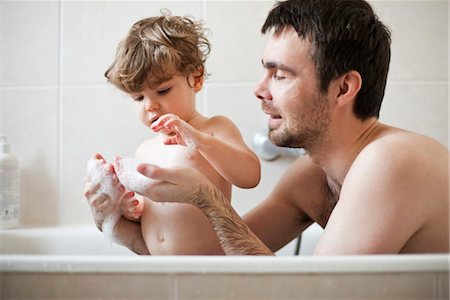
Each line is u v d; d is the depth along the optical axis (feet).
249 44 4.72
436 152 2.67
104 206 3.11
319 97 2.83
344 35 2.76
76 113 4.79
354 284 2.16
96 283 2.21
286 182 3.67
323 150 3.00
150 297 2.19
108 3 4.77
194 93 3.43
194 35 3.44
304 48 2.80
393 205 2.44
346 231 2.45
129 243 3.31
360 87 2.81
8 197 4.53
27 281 2.24
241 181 3.10
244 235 2.75
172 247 3.14
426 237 2.59
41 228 4.56
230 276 2.17
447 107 4.70
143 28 3.34
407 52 4.72
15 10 4.79
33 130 4.81
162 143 3.39
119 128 4.77
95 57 4.78
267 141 4.57
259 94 3.01
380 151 2.57
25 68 4.80
